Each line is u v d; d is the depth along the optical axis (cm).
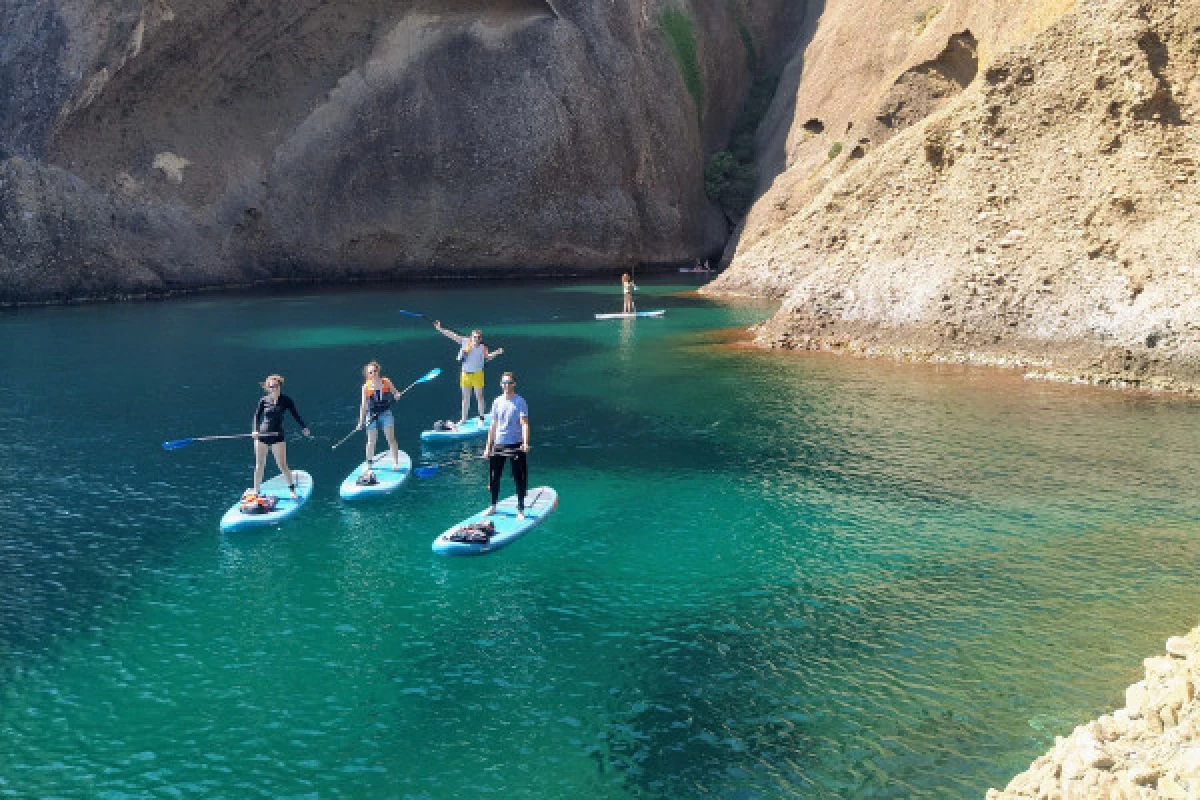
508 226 5728
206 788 866
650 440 2019
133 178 4912
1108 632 1140
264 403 1589
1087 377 2562
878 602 1235
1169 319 2520
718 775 880
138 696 1020
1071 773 689
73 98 4600
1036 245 2878
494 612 1220
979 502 1603
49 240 4375
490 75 5700
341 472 1812
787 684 1036
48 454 1911
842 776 875
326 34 5494
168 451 1942
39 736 947
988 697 1002
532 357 3030
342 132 5509
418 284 5491
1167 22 2806
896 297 3081
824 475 1766
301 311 4184
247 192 5269
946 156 3216
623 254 5984
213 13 5028
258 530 1510
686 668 1074
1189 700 700
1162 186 2717
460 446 2002
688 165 6366
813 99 5938
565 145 5772
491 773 888
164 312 4122
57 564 1365
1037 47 3047
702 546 1435
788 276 4459
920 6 5425
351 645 1133
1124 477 1716
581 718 977
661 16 6419
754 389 2511
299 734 952
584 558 1396
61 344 3231
